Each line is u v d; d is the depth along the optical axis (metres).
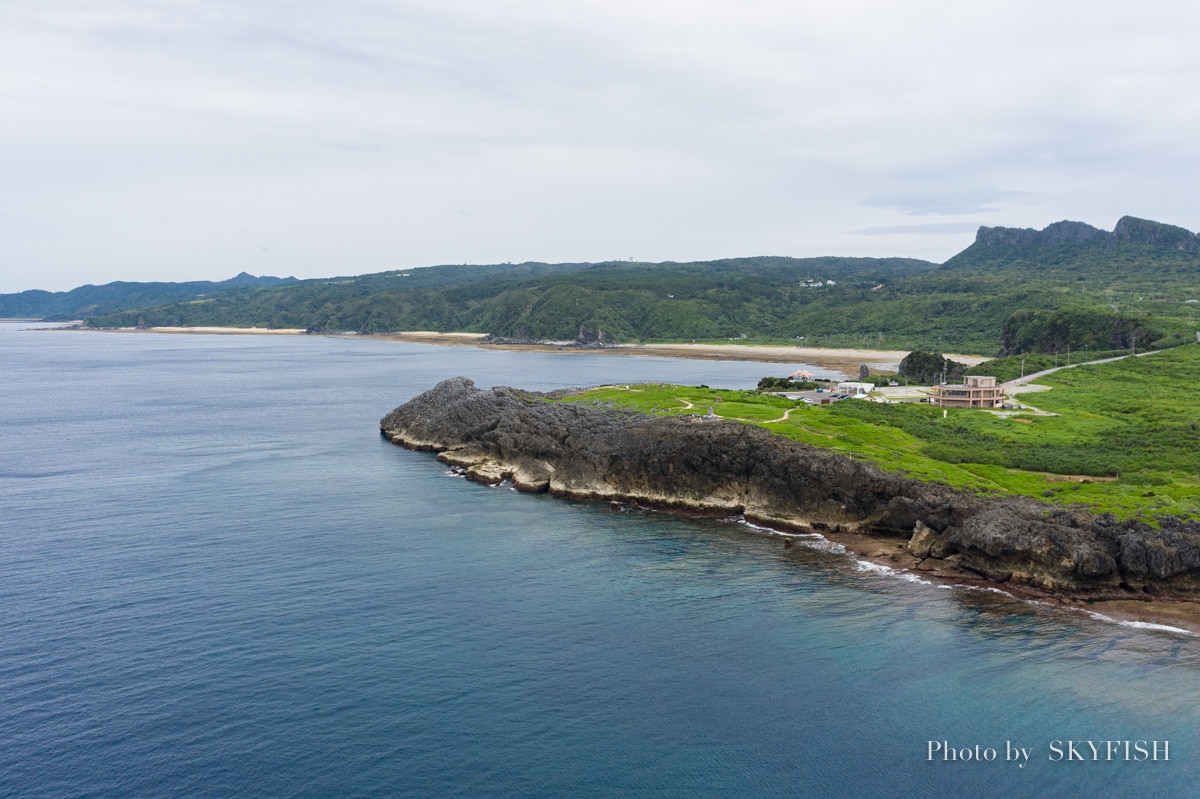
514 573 75.88
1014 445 106.06
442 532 89.12
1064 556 71.38
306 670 56.03
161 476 114.69
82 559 77.38
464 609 66.94
